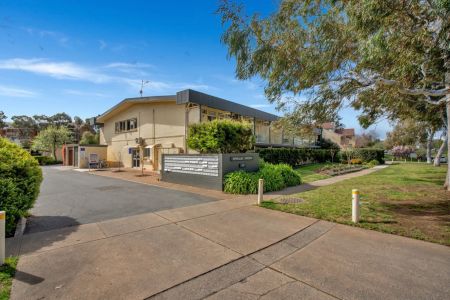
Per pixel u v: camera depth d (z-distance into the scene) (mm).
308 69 5473
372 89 6277
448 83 6133
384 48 4367
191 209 6438
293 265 3344
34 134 49281
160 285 2848
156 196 8273
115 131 22656
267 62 5688
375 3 4043
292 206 6586
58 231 4676
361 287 2783
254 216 5758
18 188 4688
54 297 2590
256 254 3701
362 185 10453
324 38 5281
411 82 5996
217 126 10492
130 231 4699
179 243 4105
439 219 5336
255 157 10547
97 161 21281
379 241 4168
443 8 3664
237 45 5555
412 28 4434
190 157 10711
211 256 3619
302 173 15625
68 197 8125
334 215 5688
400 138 30922
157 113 18094
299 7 5531
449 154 9211
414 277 2986
